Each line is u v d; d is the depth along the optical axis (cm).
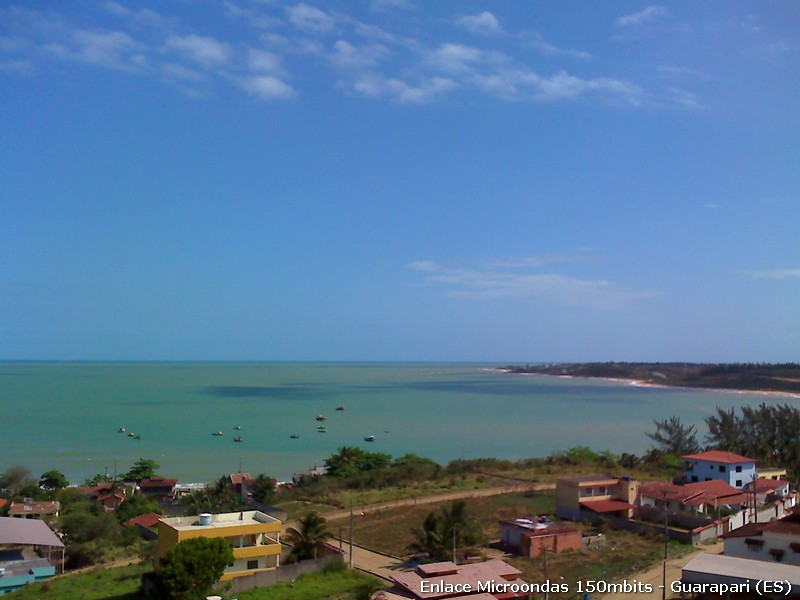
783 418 12938
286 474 14850
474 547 7106
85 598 5859
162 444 19038
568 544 7162
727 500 8469
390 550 7375
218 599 5459
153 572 6181
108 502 10844
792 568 5419
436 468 12875
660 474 11781
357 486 11831
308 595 5812
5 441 19112
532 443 19400
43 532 7494
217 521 6556
